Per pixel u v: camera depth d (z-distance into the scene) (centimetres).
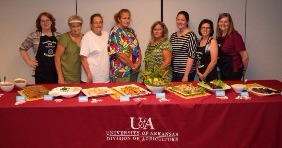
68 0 367
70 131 215
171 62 338
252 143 222
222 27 319
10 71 387
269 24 387
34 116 211
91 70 312
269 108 216
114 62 315
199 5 375
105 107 213
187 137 221
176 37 334
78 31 307
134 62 323
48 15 317
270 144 221
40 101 222
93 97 232
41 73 324
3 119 209
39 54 321
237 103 215
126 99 222
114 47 306
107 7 371
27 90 240
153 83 238
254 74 403
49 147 217
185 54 326
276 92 235
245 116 217
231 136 220
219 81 256
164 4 373
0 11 368
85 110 212
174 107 215
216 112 217
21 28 373
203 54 315
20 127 211
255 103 215
